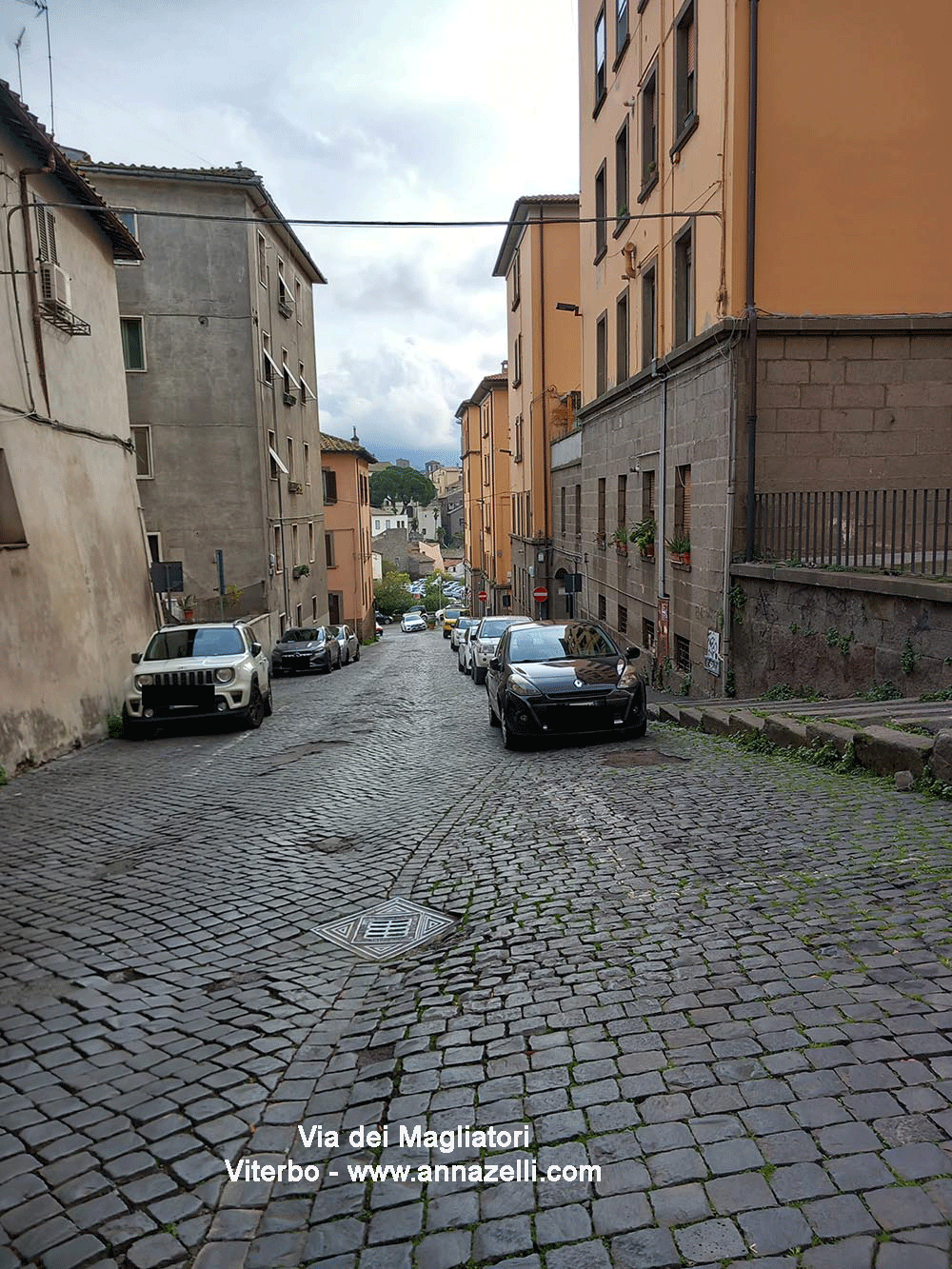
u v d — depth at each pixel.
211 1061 3.52
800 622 10.98
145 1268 2.38
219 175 24.69
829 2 12.02
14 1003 4.22
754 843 5.33
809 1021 3.10
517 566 40.16
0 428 11.51
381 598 87.88
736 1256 2.11
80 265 14.66
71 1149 2.96
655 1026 3.23
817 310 12.49
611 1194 2.38
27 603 11.55
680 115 14.69
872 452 12.70
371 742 12.27
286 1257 2.36
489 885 5.25
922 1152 2.37
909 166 12.37
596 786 7.63
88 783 9.98
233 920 5.21
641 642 18.92
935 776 5.94
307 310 36.12
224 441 26.03
